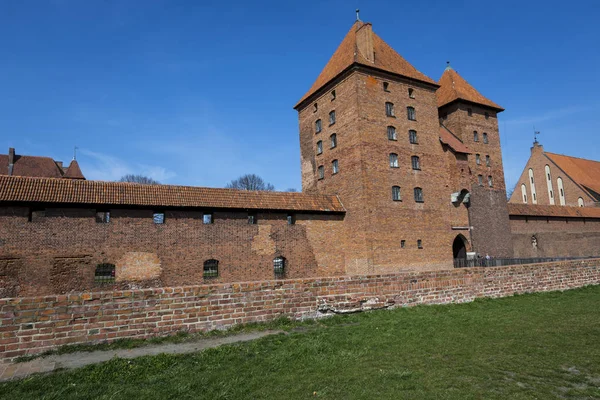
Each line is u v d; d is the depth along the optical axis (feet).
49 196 67.67
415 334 34.47
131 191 76.23
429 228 105.81
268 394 21.88
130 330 33.17
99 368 26.11
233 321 37.40
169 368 26.45
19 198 64.90
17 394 22.35
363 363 26.91
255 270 83.61
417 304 48.62
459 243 119.24
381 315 42.93
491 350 29.40
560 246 145.48
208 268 79.25
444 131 124.98
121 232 71.92
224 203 82.02
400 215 101.09
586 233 155.12
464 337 33.24
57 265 66.64
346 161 103.30
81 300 31.86
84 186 73.26
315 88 120.98
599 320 38.83
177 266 75.61
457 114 126.52
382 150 102.01
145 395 21.95
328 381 23.58
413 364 26.50
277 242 87.66
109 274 70.44
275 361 27.43
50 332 30.50
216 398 21.30
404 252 99.81
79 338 31.35
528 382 23.15
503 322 38.83
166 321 34.53
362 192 96.63
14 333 29.43
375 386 22.65
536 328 36.04
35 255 65.36
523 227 135.95
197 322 35.73
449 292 51.60
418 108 112.06
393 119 106.11
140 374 25.34
